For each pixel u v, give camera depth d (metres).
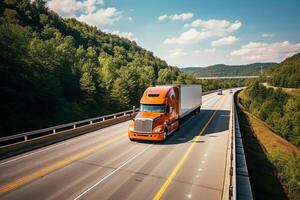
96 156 13.97
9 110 30.94
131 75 76.69
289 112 78.69
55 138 18.48
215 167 11.94
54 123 38.97
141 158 13.49
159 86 20.22
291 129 63.91
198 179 10.45
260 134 28.77
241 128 26.17
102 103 59.62
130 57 154.12
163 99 17.84
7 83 31.80
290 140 62.03
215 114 32.38
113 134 20.77
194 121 26.34
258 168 14.18
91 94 54.91
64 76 51.62
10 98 31.64
